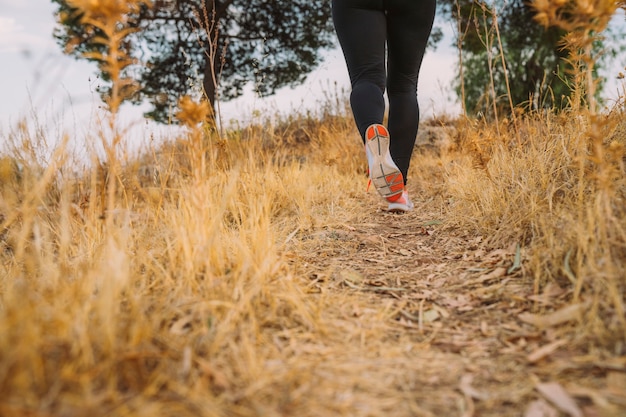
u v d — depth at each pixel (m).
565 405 1.08
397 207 2.95
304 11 9.90
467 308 1.67
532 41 7.23
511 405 1.12
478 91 7.46
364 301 1.76
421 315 1.63
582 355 1.27
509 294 1.70
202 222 1.80
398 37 2.73
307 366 1.29
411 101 2.84
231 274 1.74
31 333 1.05
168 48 9.31
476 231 2.51
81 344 1.13
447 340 1.46
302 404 1.14
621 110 2.56
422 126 6.56
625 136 2.42
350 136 6.01
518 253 1.98
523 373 1.24
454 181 3.49
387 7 2.67
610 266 1.44
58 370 1.10
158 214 2.31
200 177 1.80
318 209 3.36
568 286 1.64
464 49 7.55
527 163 2.67
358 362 1.33
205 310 1.48
